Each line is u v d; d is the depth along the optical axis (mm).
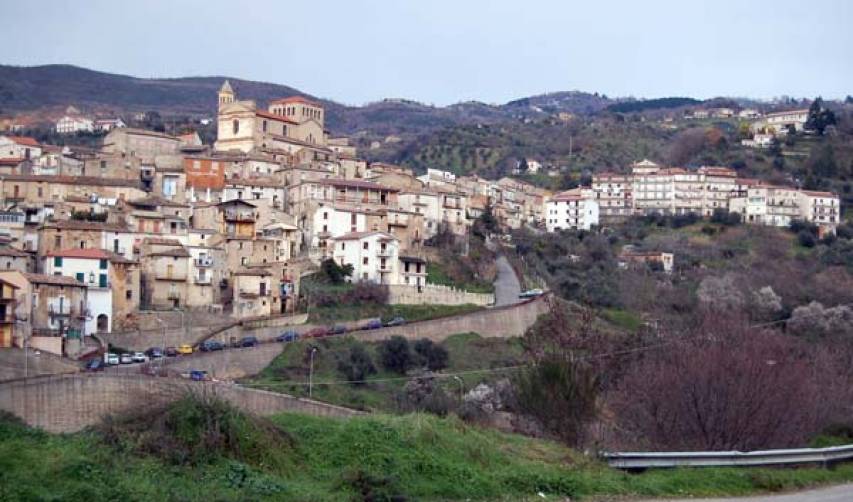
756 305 137750
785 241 192875
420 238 154000
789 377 54062
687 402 49250
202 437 30406
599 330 111188
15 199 142375
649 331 105562
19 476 26938
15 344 100250
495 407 73625
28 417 64625
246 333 115188
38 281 106000
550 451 37906
